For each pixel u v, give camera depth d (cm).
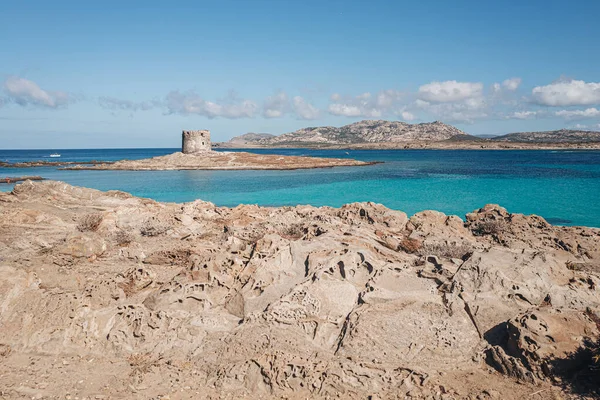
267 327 1009
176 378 903
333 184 6075
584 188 5138
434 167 9331
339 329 1012
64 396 831
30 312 1038
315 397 840
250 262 1265
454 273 1176
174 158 9619
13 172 8694
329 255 1256
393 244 1588
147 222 2236
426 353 927
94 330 1024
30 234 2050
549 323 887
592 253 1647
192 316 1081
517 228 2059
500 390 824
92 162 11050
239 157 9925
